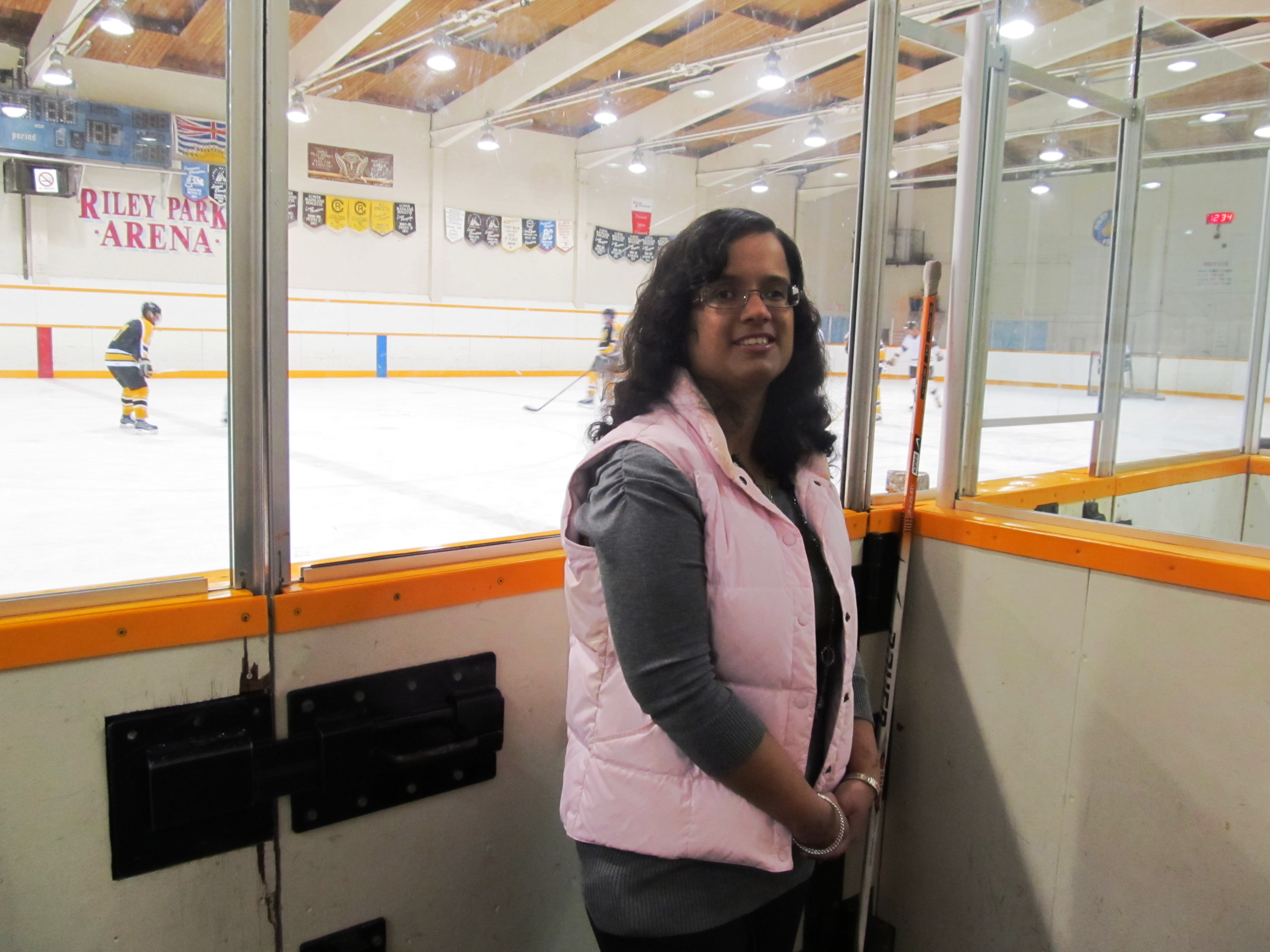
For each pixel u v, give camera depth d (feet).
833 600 3.55
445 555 4.50
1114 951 5.11
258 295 3.74
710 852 3.15
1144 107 8.07
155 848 3.68
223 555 8.64
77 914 3.56
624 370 3.57
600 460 3.21
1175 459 9.29
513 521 10.34
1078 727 5.24
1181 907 4.80
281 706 3.93
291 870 4.06
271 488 3.83
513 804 4.76
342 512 10.67
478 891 4.70
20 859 3.40
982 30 6.09
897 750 6.37
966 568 5.85
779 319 3.34
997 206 6.26
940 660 6.07
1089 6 7.20
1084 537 5.22
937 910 6.15
